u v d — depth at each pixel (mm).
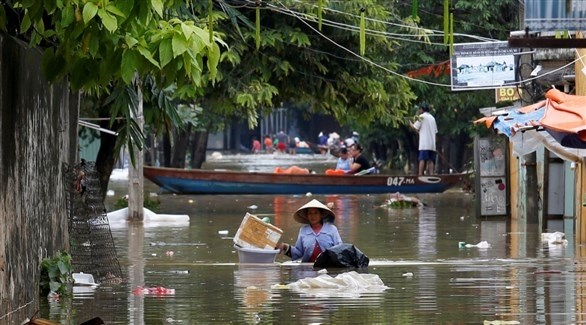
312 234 38312
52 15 23734
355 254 36750
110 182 99000
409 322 25172
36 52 27688
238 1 41688
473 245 44938
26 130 26672
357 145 83500
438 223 56469
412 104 77938
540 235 49500
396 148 118812
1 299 23641
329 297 29328
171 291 30484
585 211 45812
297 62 54344
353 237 48906
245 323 25250
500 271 35156
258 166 143875
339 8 52062
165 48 22250
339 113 56062
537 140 46688
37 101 28141
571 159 46031
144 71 23641
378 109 56531
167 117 33688
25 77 26453
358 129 107250
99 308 27641
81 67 23953
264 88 51969
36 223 28141
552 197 53938
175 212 63875
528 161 55938
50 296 29188
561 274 34062
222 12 43219
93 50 22172
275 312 26812
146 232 51406
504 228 53500
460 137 99500
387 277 33812
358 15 51719
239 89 51844
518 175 58281
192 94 30266
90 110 54344
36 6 22062
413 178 79375
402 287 31297
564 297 28875
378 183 79188
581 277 33250
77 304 28328
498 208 59781
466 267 36562
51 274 29188
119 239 48031
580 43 22281
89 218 33594
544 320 25203
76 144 35781
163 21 23203
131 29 22109
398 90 57469
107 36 22047
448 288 30938
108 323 25406
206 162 160250
